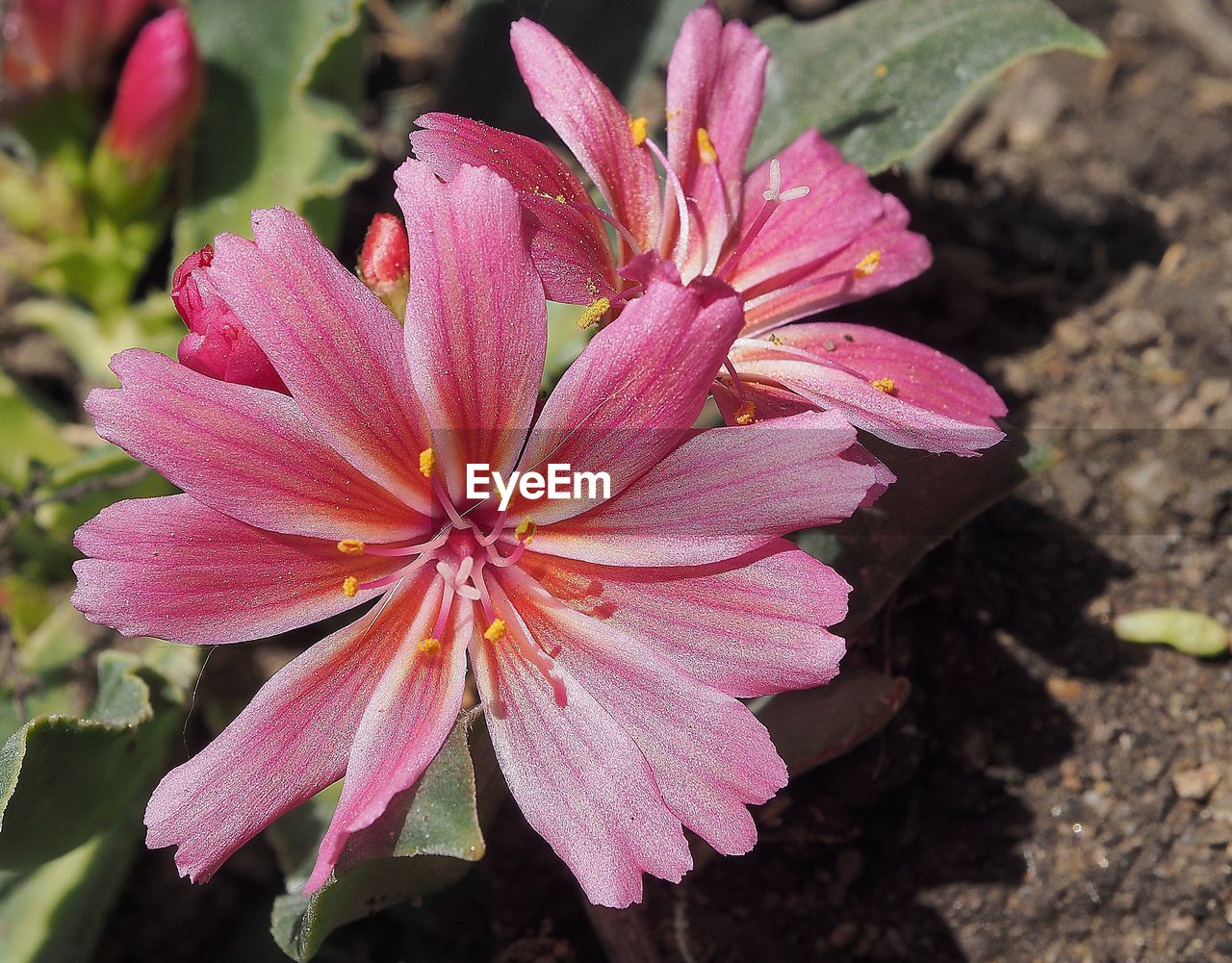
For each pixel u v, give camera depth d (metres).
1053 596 0.16
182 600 0.12
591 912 0.14
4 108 0.16
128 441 0.11
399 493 0.12
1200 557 0.16
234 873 0.16
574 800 0.12
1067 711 0.15
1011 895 0.15
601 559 0.12
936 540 0.14
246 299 0.12
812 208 0.13
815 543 0.14
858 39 0.15
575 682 0.12
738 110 0.13
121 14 0.16
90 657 0.16
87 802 0.13
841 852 0.15
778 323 0.13
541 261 0.12
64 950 0.15
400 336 0.12
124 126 0.16
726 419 0.13
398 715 0.12
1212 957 0.14
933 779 0.15
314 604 0.12
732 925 0.15
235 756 0.12
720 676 0.12
